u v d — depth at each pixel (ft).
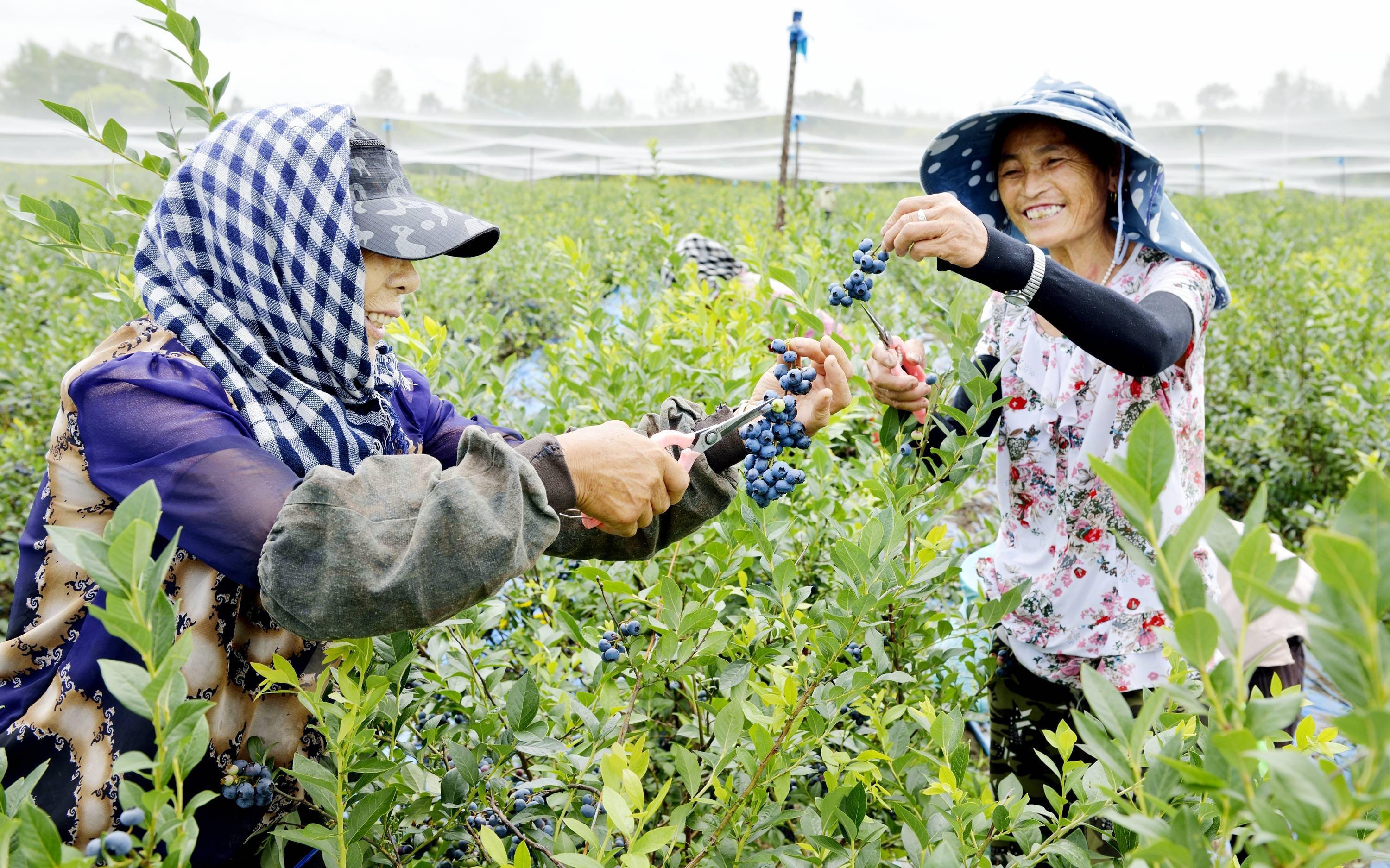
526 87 79.82
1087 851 4.98
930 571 5.96
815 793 6.91
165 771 3.34
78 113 6.55
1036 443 7.73
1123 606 7.48
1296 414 18.49
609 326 12.66
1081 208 7.54
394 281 5.52
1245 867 3.74
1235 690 2.80
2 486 15.30
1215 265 7.11
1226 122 55.06
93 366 4.84
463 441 4.60
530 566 4.49
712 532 7.79
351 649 4.88
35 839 3.27
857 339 13.61
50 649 4.91
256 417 4.81
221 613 4.77
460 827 5.74
